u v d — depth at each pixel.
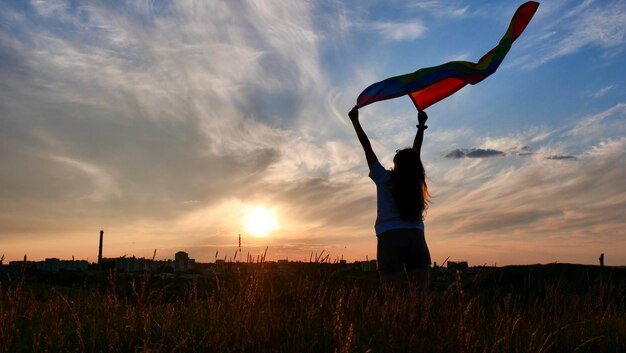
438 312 5.49
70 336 5.12
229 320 5.30
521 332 5.70
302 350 4.86
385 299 5.69
